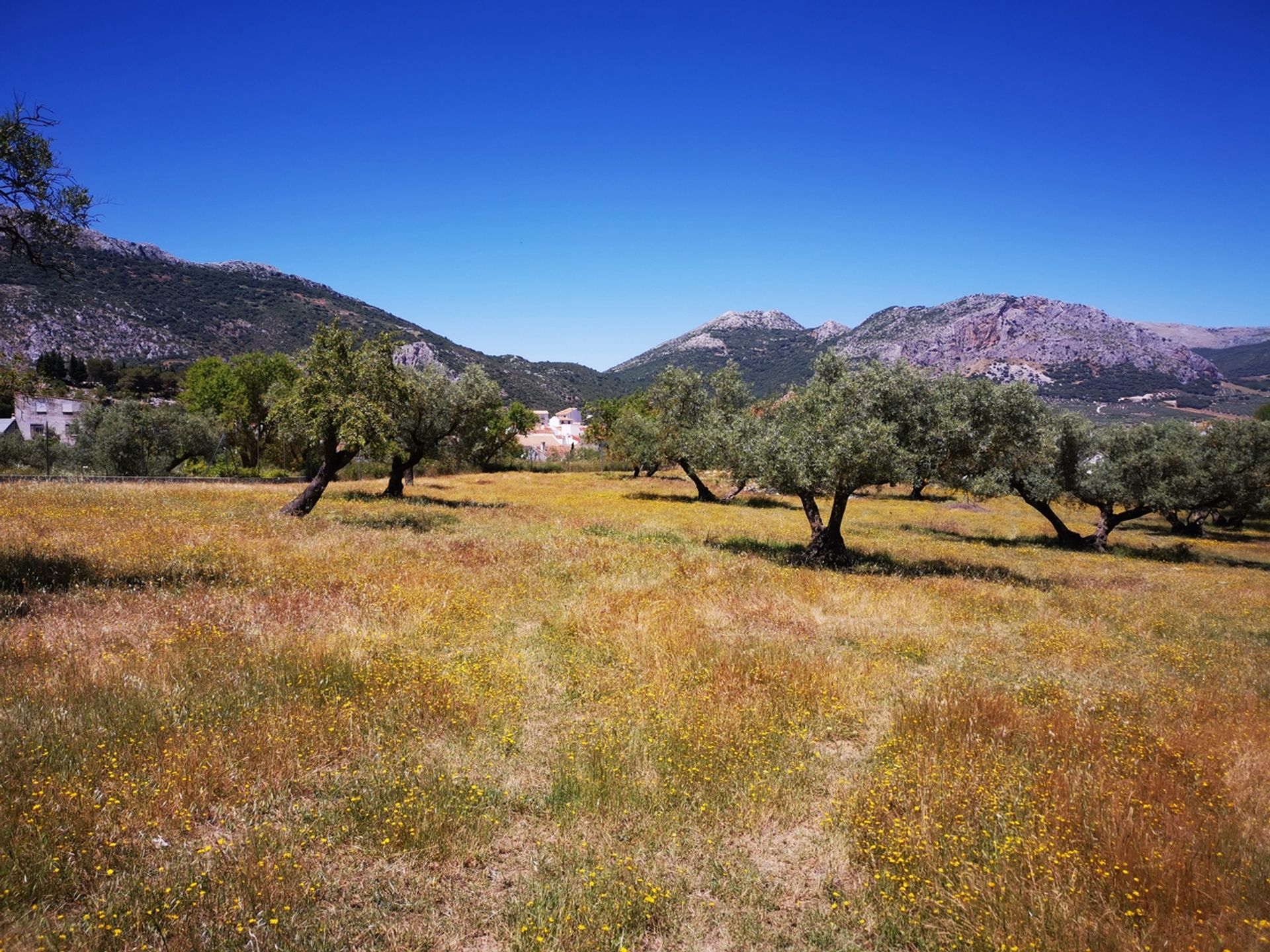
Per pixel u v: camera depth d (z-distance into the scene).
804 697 7.95
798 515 35.53
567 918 4.01
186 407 61.00
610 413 85.19
